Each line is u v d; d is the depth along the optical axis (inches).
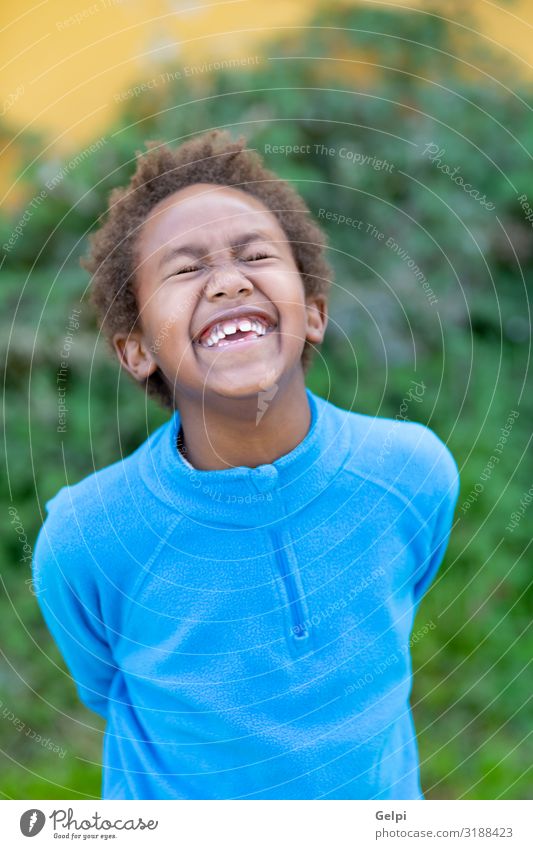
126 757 45.8
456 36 84.4
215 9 81.9
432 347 83.4
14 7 79.5
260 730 42.0
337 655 42.1
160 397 44.5
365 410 79.7
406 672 45.8
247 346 37.0
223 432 39.6
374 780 44.2
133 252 40.4
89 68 80.4
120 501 43.4
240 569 41.6
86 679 49.7
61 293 77.9
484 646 75.9
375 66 82.0
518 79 84.8
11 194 79.5
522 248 85.3
